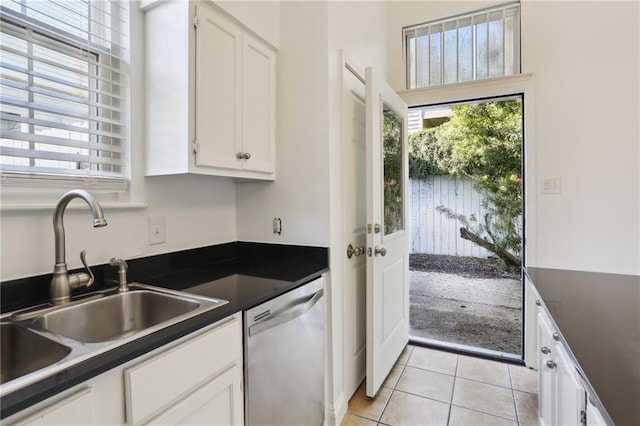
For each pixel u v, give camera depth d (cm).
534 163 227
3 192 109
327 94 172
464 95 246
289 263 179
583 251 217
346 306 191
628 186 208
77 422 69
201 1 137
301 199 180
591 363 77
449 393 202
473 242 458
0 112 106
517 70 240
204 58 139
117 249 139
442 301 407
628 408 59
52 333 89
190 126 134
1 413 57
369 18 229
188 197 170
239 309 111
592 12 214
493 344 285
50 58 124
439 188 473
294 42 180
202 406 98
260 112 171
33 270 115
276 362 130
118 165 142
